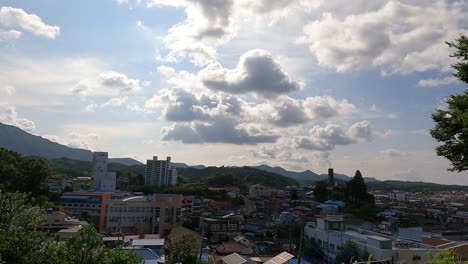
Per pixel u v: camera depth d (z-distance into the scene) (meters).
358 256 48.06
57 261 20.02
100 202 93.94
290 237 71.38
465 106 14.80
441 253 13.49
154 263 38.94
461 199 165.62
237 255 48.78
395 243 50.31
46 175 86.50
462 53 15.34
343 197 120.50
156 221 85.12
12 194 24.98
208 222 81.75
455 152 14.80
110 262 21.17
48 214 62.44
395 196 175.75
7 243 20.05
